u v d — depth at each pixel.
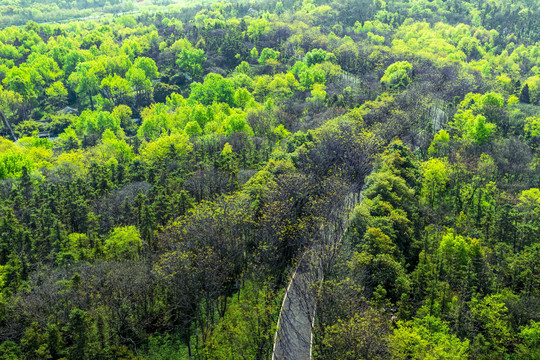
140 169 148.88
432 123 175.00
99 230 117.50
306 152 138.38
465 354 77.19
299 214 115.75
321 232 106.75
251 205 112.00
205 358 83.81
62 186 138.00
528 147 160.38
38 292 86.00
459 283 98.56
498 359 83.12
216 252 96.19
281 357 81.75
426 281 99.25
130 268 91.50
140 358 83.25
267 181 123.00
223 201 112.62
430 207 128.38
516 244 114.81
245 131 174.38
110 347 81.56
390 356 73.31
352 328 74.81
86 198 130.75
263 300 92.94
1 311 83.50
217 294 94.31
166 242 103.19
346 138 142.75
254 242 107.56
